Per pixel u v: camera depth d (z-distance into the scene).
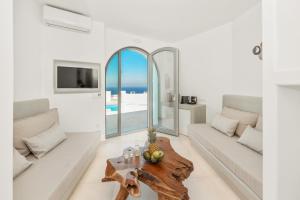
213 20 3.49
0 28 0.79
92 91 3.61
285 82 0.84
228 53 3.58
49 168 1.70
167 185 1.43
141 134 4.52
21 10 2.51
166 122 4.66
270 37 0.93
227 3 2.83
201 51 4.21
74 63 3.36
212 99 3.97
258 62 2.85
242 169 1.67
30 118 2.23
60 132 2.49
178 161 1.82
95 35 3.58
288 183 0.92
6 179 0.82
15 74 2.40
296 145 0.92
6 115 0.82
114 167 1.64
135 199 1.84
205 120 4.14
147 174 1.56
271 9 0.92
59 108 3.24
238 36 3.31
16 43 2.42
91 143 2.51
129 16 3.36
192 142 3.35
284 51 0.85
